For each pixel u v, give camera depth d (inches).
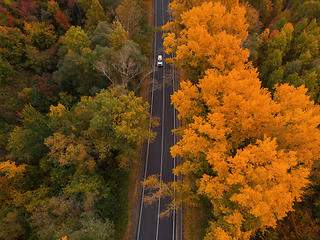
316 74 1165.1
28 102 1317.7
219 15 1005.8
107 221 783.1
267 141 561.6
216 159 591.2
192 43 871.7
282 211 524.4
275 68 1422.2
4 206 795.4
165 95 1577.3
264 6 1775.3
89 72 1255.5
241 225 557.0
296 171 572.1
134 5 1625.2
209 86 704.4
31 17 1679.4
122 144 975.0
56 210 749.3
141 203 1063.0
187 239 914.1
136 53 1231.5
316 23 1606.8
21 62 1483.8
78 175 863.1
